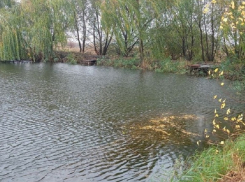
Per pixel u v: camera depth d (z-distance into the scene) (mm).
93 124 12695
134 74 28188
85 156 9500
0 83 21219
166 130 12102
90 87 20844
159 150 10070
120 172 8508
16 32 35562
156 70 30812
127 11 34344
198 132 11859
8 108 14727
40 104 15703
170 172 8367
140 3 33156
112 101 16844
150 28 33719
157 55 33438
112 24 34969
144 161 9211
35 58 37781
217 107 15914
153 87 21453
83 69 31141
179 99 17688
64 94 18312
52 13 37469
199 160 8148
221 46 31188
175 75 28203
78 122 12914
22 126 12164
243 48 24812
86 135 11359
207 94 19172
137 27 34000
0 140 10602
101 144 10516
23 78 23750
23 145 10234
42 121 12891
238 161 6984
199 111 15062
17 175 8219
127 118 13672
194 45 33812
